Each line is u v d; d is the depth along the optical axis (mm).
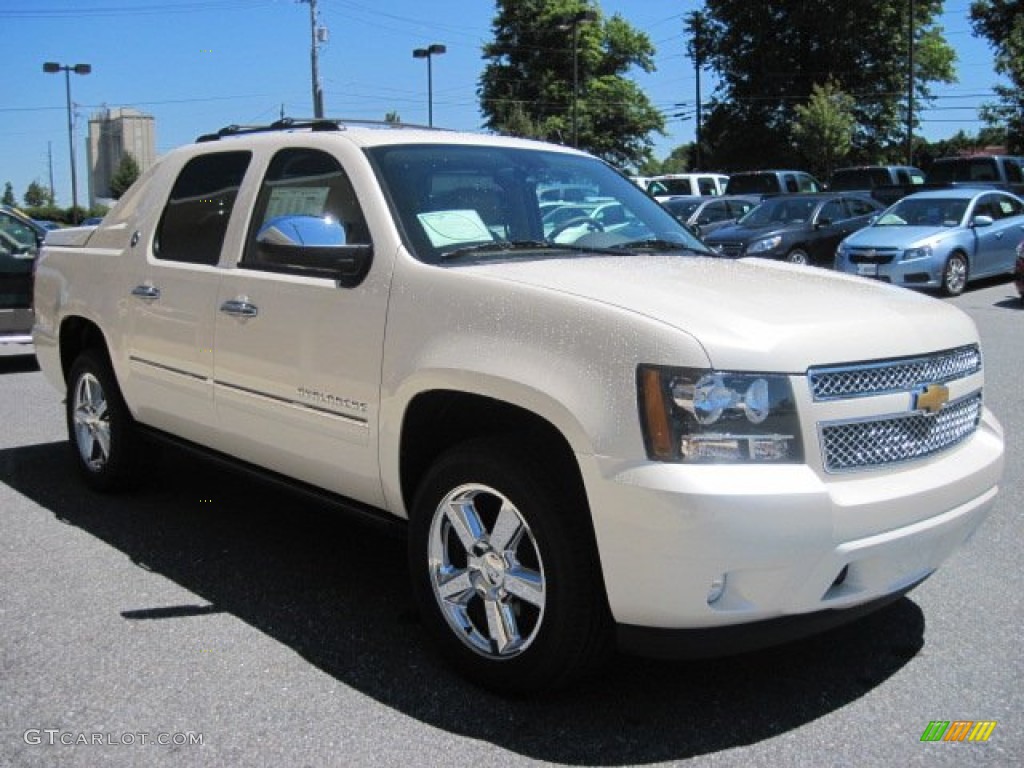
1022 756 3070
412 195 3979
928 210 16328
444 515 3541
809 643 3861
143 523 5281
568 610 3154
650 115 63062
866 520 3029
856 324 3238
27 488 5902
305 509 5562
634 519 2938
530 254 3961
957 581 4441
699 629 3006
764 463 2957
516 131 54062
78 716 3305
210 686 3510
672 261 4047
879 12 48688
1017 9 43219
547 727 3246
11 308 9828
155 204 5129
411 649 3818
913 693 3463
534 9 61562
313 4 30859
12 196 91000
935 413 3320
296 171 4344
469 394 3436
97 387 5633
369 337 3719
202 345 4555
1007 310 13664
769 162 50875
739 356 2969
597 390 3041
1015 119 36938
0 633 3924
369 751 3100
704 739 3182
